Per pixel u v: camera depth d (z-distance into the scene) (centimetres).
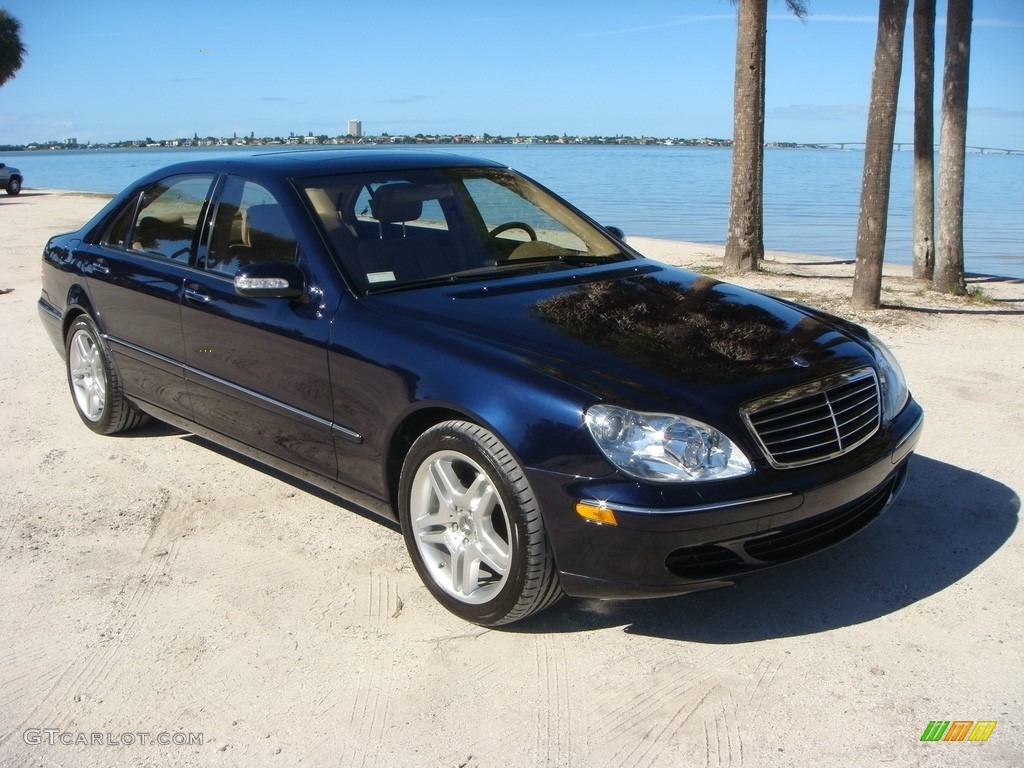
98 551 399
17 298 973
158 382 472
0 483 472
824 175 5991
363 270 381
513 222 445
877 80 838
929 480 458
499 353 323
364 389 353
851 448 327
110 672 312
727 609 346
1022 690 293
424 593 361
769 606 347
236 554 395
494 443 311
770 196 3641
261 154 461
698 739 272
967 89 965
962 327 808
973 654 312
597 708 288
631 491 288
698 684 299
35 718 289
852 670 305
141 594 362
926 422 541
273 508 441
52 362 710
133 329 479
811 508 309
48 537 412
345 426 368
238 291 368
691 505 288
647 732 276
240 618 344
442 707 290
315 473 397
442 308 358
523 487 304
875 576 366
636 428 293
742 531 297
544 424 300
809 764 261
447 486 334
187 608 352
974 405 573
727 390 306
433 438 329
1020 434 520
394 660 316
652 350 329
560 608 350
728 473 294
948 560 378
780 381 315
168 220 472
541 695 296
